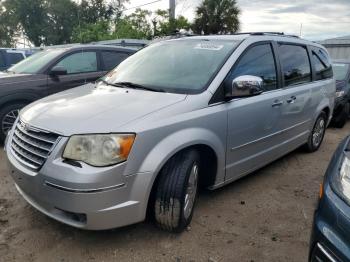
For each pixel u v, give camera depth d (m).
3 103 5.77
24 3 36.12
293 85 4.88
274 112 4.31
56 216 2.90
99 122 2.85
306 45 5.49
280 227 3.55
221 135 3.53
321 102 5.72
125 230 3.34
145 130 2.87
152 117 2.98
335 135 7.75
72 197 2.69
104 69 7.00
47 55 6.65
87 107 3.15
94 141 2.74
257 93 3.60
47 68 6.29
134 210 2.88
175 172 3.10
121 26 23.67
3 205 3.77
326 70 6.05
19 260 2.91
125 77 4.03
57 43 37.53
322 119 6.03
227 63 3.75
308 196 4.30
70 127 2.83
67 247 3.09
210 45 4.11
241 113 3.76
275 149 4.59
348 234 2.02
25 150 3.07
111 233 3.29
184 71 3.79
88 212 2.72
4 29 38.34
